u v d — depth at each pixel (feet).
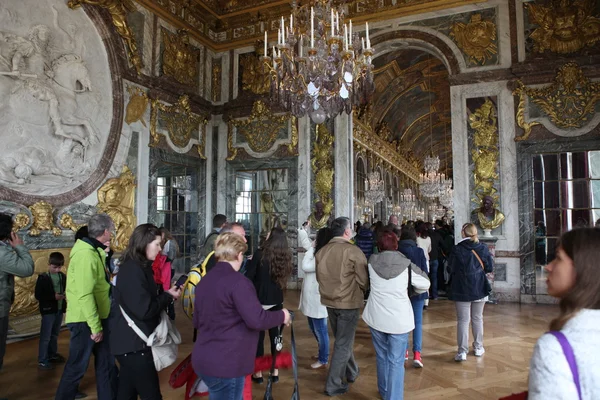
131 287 10.68
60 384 13.19
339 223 16.03
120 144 33.71
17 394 16.10
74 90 29.66
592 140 32.50
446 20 37.52
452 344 22.53
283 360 14.12
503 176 35.12
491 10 36.27
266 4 42.47
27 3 26.89
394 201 83.35
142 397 10.95
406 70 59.52
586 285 4.48
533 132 34.37
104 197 31.86
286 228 41.98
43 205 26.78
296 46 35.65
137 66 35.04
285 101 24.63
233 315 9.53
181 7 40.93
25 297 25.20
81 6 30.50
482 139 35.83
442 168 128.77
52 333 19.99
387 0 39.24
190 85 42.24
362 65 23.66
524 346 22.06
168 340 11.39
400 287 13.76
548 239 33.78
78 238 14.24
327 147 40.98
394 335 13.73
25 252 13.64
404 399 15.46
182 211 41.34
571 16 33.63
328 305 15.39
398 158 85.56
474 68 36.42
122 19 33.53
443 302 34.35
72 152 29.32
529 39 34.91
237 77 45.11
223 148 45.14
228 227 16.74
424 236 33.78
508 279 34.58
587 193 32.78
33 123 26.73
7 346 23.13
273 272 15.65
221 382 9.38
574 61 33.04
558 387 4.08
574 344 4.22
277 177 42.91
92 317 12.41
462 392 16.11
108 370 13.43
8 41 25.66
